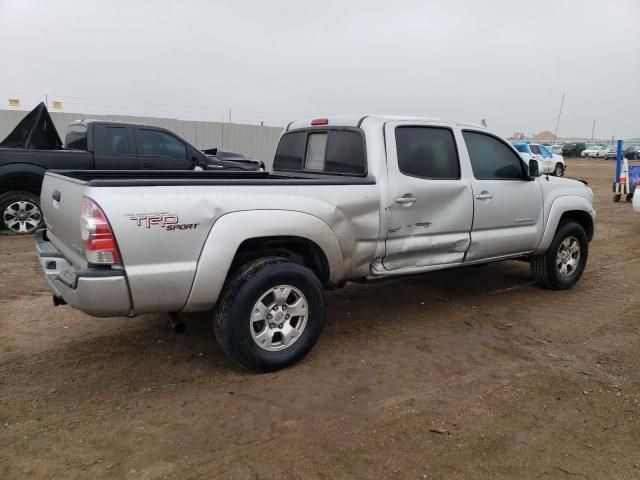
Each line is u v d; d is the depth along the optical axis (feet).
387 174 14.43
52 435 9.95
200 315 16.44
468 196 16.16
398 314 17.12
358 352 14.01
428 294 19.38
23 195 27.73
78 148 29.86
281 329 12.70
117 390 11.76
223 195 11.64
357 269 14.20
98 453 9.42
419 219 15.10
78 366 12.94
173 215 10.98
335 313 17.12
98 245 10.39
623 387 12.26
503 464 9.32
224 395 11.59
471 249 16.63
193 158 31.96
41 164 27.50
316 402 11.34
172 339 14.65
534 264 19.81
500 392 11.95
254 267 12.12
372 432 10.23
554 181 19.58
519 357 13.91
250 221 11.85
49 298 17.88
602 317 17.06
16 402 11.16
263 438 9.97
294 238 12.82
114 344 14.26
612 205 49.08
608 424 10.69
